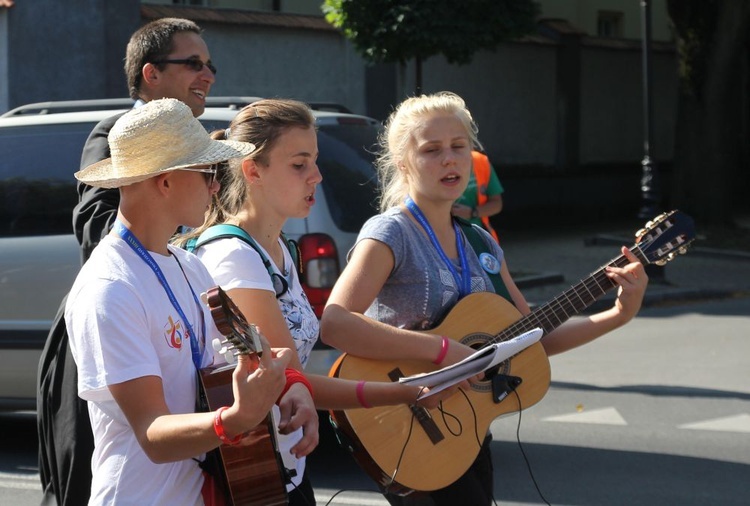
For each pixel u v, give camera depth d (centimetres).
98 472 276
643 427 786
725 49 1956
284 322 338
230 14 1662
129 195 278
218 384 275
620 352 1081
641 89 2500
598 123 2408
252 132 348
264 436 282
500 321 416
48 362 385
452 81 2081
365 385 348
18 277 709
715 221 1972
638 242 421
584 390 907
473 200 968
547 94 2294
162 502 274
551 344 426
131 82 493
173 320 276
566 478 664
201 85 493
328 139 705
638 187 2489
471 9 1426
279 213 354
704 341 1138
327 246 663
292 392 302
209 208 356
